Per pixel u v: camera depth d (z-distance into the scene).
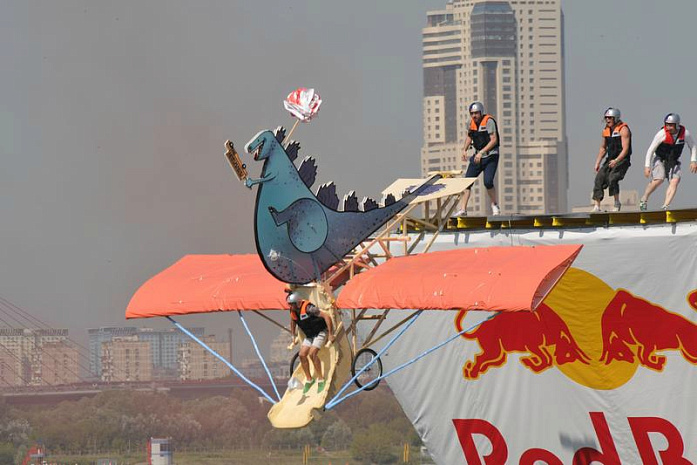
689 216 70.69
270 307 59.12
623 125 71.75
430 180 65.38
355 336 58.03
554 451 75.19
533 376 75.75
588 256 72.88
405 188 64.81
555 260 53.38
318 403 54.81
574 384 74.25
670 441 71.19
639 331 71.88
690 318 70.31
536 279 51.31
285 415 54.91
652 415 71.62
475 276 53.47
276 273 55.03
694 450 70.44
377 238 61.59
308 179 56.47
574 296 73.62
